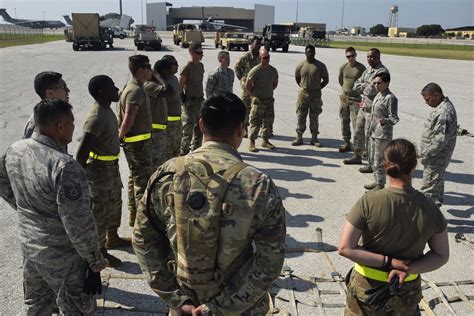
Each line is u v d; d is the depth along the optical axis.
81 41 36.22
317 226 5.04
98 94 3.54
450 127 4.91
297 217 5.28
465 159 7.92
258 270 1.81
